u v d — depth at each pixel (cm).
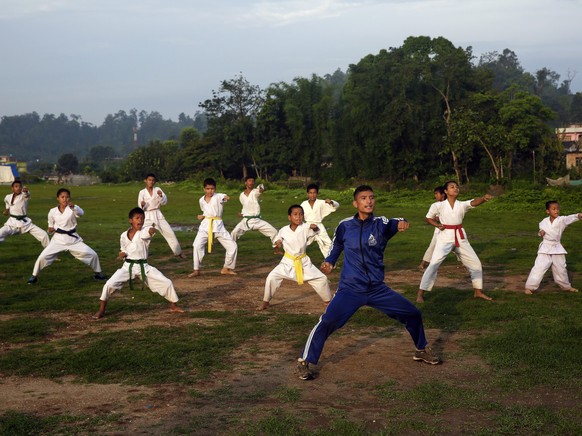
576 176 4981
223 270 1199
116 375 588
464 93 5541
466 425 461
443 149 5238
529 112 5031
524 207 2797
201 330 756
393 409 494
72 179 11194
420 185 5362
